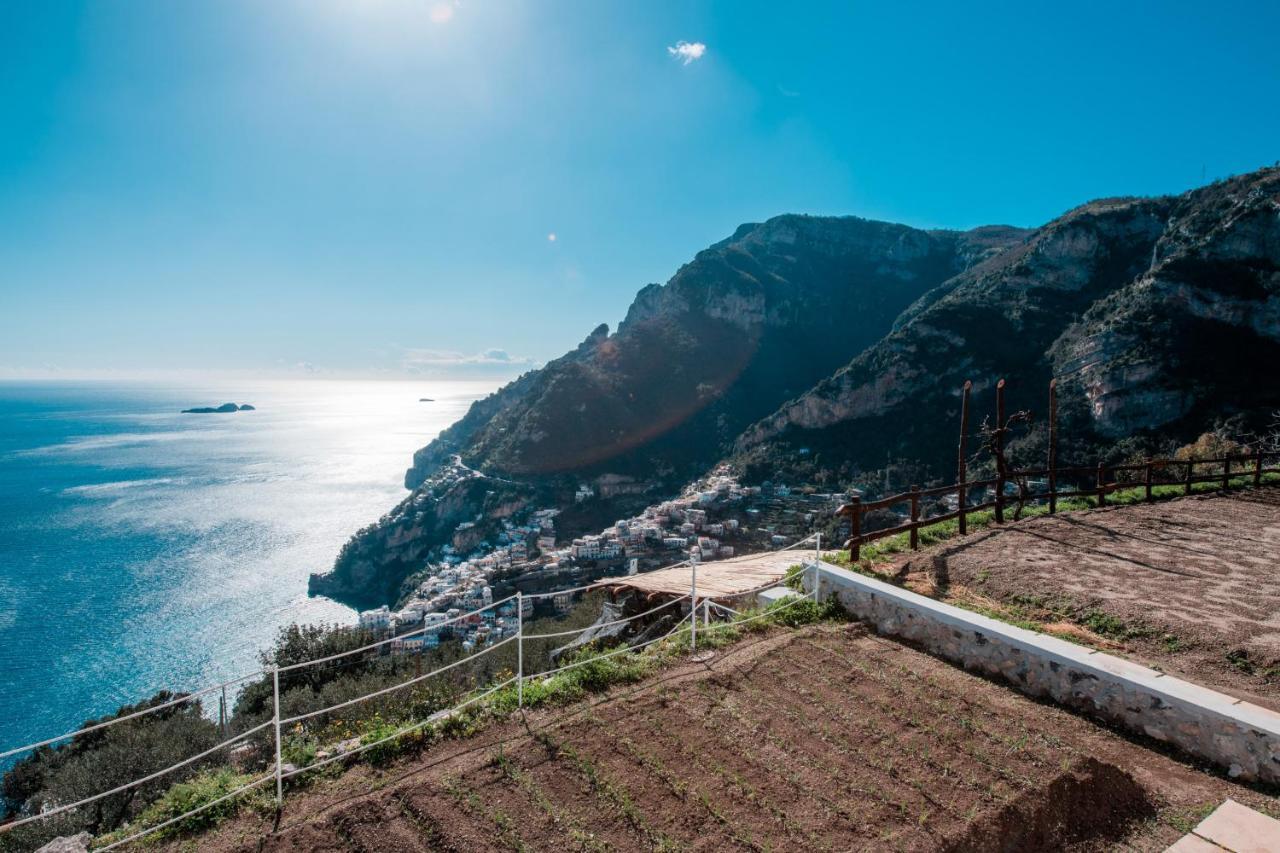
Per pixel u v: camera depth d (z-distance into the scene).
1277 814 4.87
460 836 4.59
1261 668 6.57
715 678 6.82
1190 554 10.52
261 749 10.06
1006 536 11.74
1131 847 4.70
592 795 5.06
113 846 4.50
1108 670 6.17
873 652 7.47
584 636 12.02
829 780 5.25
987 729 5.93
